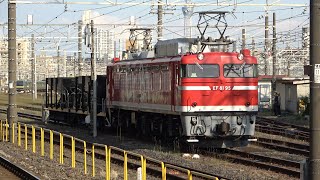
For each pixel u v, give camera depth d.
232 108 25.80
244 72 26.05
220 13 26.92
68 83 44.41
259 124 41.31
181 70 25.52
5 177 20.25
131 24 38.53
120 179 18.86
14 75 31.28
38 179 17.98
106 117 36.62
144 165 15.53
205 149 27.03
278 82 55.31
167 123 28.02
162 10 38.66
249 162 21.97
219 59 25.70
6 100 98.81
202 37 27.12
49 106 49.69
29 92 130.38
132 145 29.23
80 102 41.53
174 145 27.23
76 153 27.59
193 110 25.38
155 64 28.44
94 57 34.28
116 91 34.41
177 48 27.31
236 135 25.98
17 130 32.12
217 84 25.66
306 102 51.41
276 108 50.19
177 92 25.84
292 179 18.30
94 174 19.81
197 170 20.14
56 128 42.38
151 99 28.97
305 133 32.56
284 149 26.12
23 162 23.58
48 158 25.17
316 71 10.60
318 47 10.62
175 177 18.31
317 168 10.60
